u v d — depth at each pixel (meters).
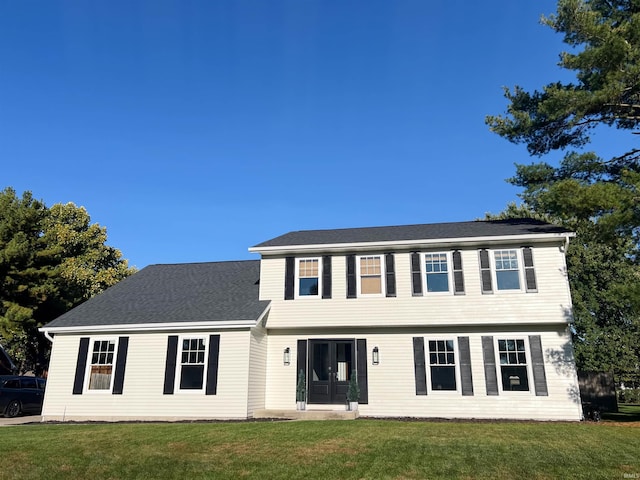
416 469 8.31
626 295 14.00
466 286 17.27
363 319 17.67
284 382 17.84
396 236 18.81
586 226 16.70
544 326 16.59
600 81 16.86
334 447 9.87
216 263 23.72
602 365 29.53
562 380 16.02
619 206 14.46
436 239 17.62
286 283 18.64
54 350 18.06
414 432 11.63
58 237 33.69
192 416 16.27
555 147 19.58
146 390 16.88
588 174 18.19
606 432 11.77
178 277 22.31
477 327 17.03
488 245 17.50
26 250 26.28
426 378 16.86
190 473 8.22
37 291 26.25
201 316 17.38
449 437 10.93
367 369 17.41
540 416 15.83
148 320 17.59
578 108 16.95
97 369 17.66
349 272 18.30
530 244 17.19
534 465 8.52
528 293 16.72
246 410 15.99
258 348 17.50
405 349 17.36
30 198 28.97
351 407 16.73
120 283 22.38
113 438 10.85
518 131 19.27
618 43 15.45
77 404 17.20
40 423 16.28
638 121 18.55
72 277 32.19
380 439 10.65
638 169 18.05
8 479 7.98
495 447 9.86
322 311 18.05
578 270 30.92
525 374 16.38
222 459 9.01
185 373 17.03
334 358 17.94
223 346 16.77
